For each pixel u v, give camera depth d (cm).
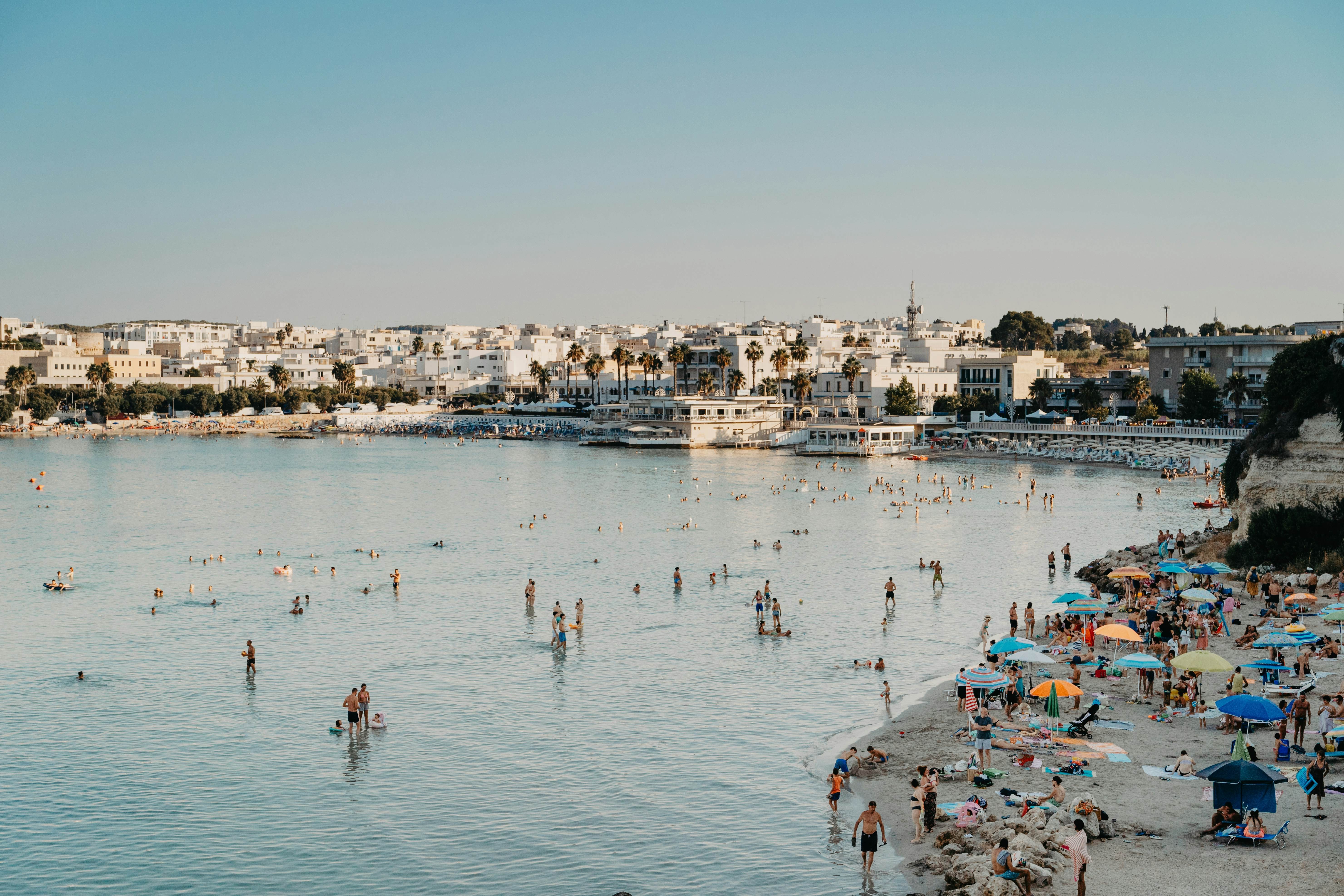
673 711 5509
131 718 5478
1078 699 4797
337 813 4316
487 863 3862
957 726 5050
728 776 4594
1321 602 6844
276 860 3922
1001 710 5219
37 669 6369
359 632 7269
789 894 3547
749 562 10038
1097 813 3644
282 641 7038
